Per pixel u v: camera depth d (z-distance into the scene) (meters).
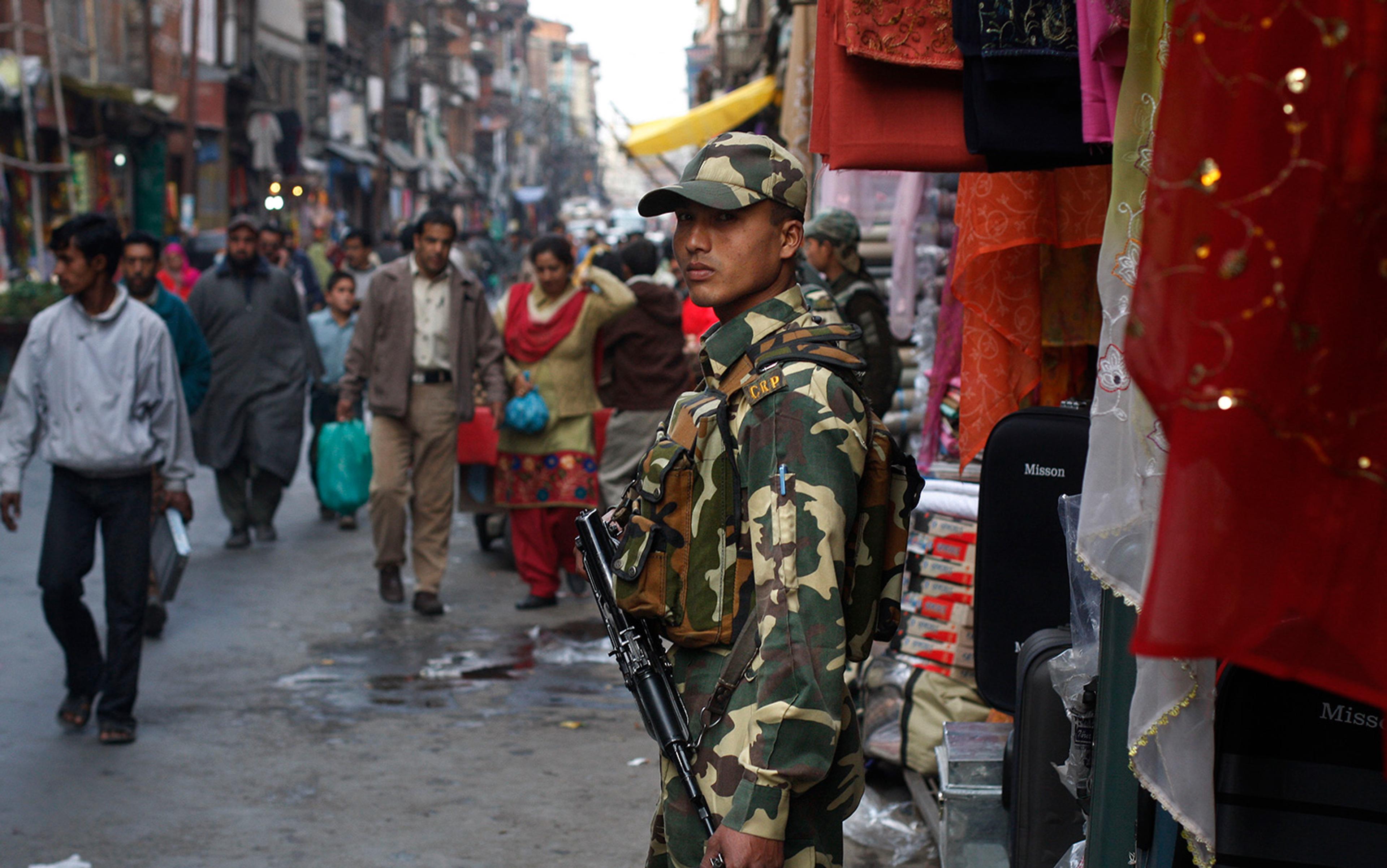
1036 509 3.21
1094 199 3.24
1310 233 1.16
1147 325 1.18
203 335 8.12
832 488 1.89
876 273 7.22
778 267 2.07
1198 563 1.17
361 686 5.64
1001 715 3.94
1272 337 1.16
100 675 5.02
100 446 4.67
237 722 5.12
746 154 2.04
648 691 2.08
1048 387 3.66
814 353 1.96
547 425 7.11
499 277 35.22
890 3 2.34
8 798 4.27
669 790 2.09
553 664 6.03
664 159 17.78
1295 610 1.26
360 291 11.75
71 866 3.72
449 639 6.48
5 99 21.05
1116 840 2.00
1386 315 1.18
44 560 4.81
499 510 7.42
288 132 36.31
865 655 2.08
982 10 2.19
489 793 4.38
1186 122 1.19
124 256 6.68
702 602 2.01
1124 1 1.96
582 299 7.16
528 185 103.44
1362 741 1.76
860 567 2.05
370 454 8.73
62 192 23.59
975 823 3.42
